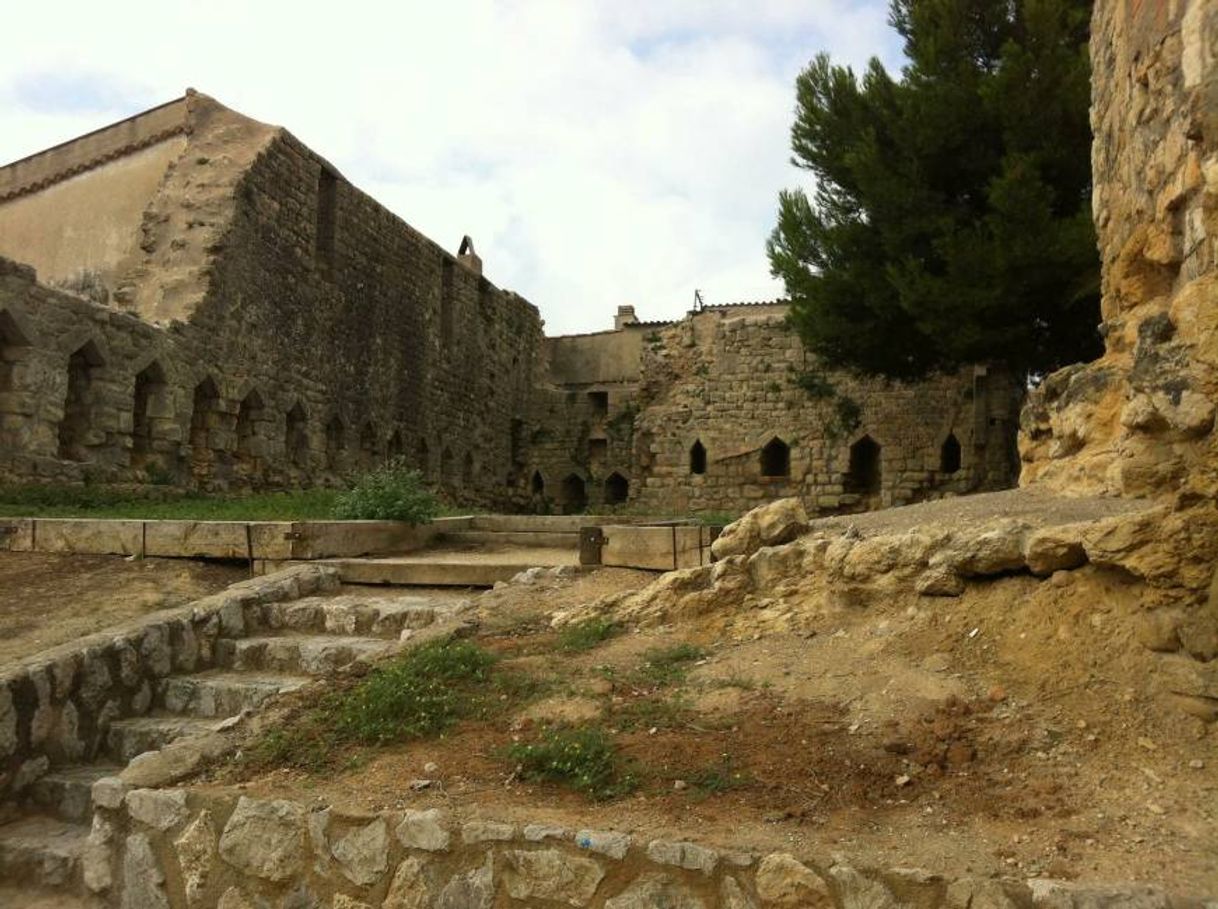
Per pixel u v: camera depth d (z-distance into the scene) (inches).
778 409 1114.7
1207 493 167.8
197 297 669.3
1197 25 195.2
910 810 152.6
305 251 821.2
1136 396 200.1
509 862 151.3
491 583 341.7
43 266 805.9
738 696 200.1
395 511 444.5
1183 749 157.2
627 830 149.8
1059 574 197.2
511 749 181.2
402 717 201.0
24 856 207.8
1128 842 137.9
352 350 903.1
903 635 212.5
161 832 175.5
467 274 1192.8
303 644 282.0
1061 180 666.8
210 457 681.0
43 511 467.8
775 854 139.6
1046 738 166.4
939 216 703.1
